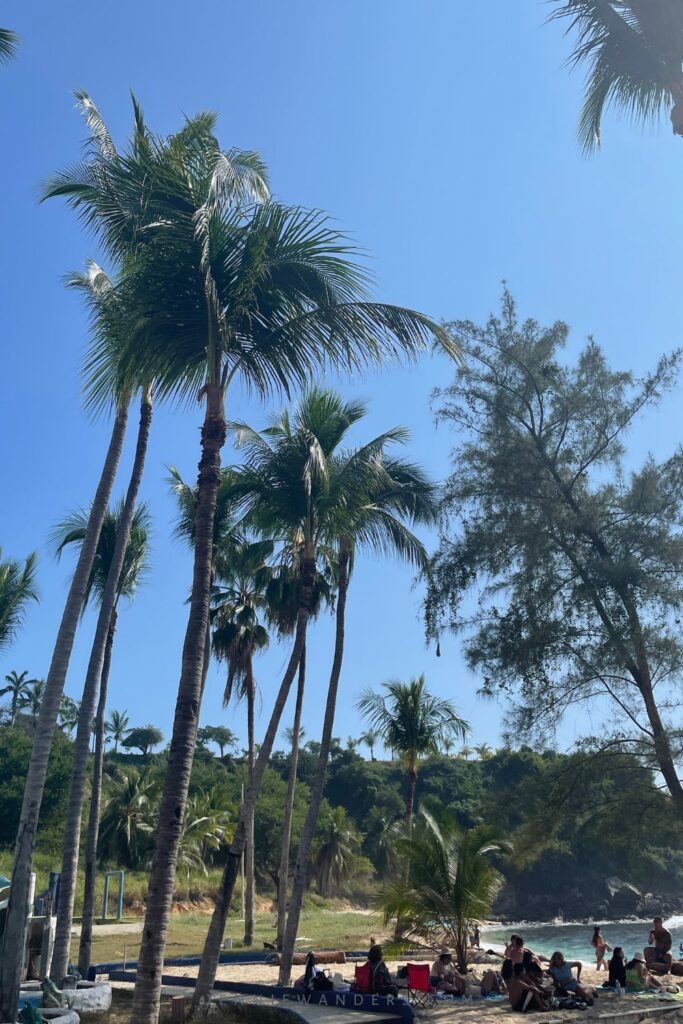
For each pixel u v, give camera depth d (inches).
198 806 2218.3
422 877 812.6
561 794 646.5
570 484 665.6
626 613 614.2
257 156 502.3
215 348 475.5
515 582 653.3
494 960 943.7
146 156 470.0
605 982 749.3
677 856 689.6
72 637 552.4
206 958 544.1
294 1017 559.2
